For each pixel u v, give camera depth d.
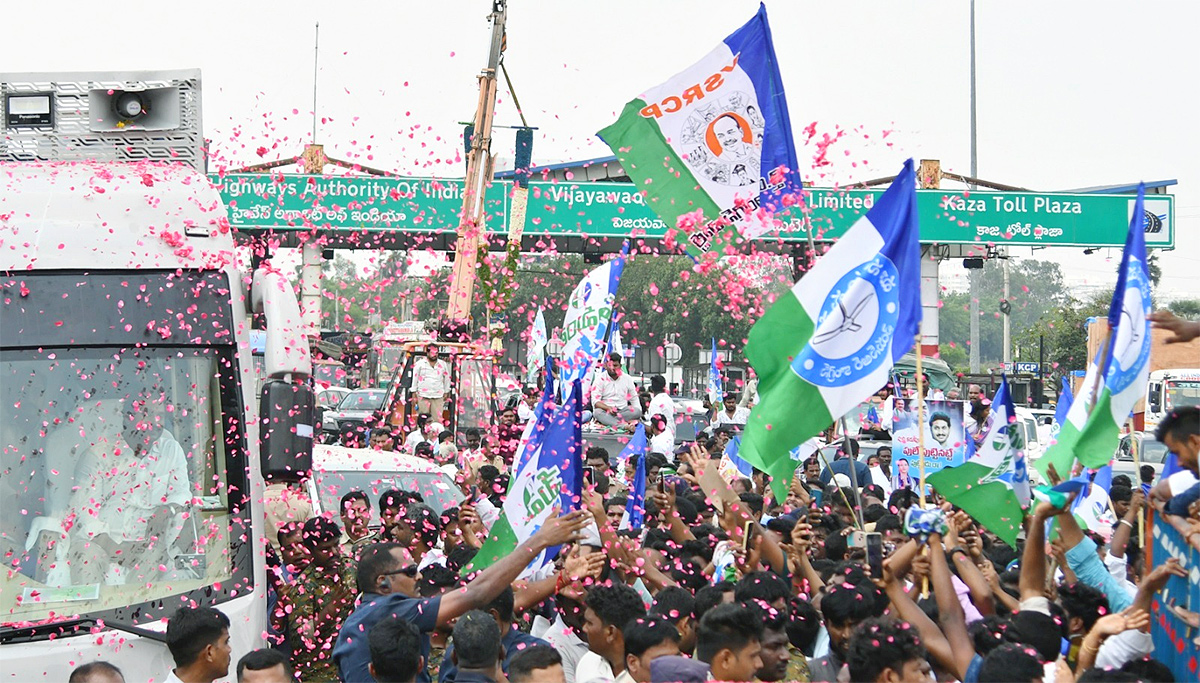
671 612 6.83
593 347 11.94
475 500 10.30
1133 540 8.66
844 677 6.17
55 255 7.84
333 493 11.78
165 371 7.82
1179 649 5.68
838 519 10.41
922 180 29.61
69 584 7.32
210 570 7.64
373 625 6.34
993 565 8.52
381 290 14.09
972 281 35.47
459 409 17.98
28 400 7.54
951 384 25.25
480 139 19.23
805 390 7.18
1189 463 6.04
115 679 6.17
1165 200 29.17
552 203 27.61
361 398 27.36
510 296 19.28
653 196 9.59
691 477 12.07
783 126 9.46
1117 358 6.92
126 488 7.58
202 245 8.23
